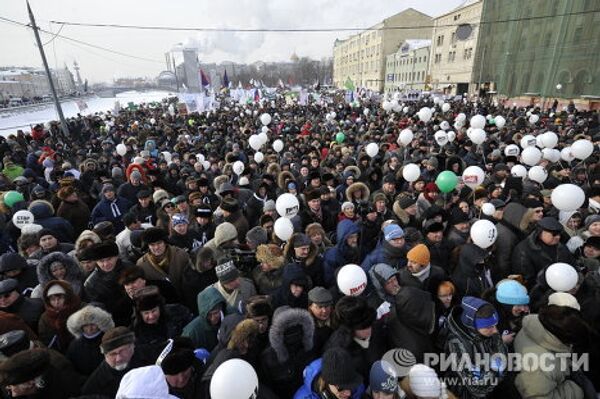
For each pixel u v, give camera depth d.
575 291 3.18
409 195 5.47
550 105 28.27
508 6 34.31
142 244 4.07
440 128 13.12
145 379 1.82
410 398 2.25
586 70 25.61
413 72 59.81
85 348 2.63
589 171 6.80
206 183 6.66
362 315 2.42
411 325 2.58
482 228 3.51
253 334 2.41
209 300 2.87
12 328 2.80
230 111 25.33
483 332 2.34
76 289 3.36
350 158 8.98
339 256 3.90
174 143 14.55
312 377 2.22
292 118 21.62
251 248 4.13
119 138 16.03
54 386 2.33
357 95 35.56
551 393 2.25
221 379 1.77
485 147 9.84
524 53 32.28
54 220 5.04
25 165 10.65
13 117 23.81
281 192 6.63
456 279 3.66
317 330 2.71
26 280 3.61
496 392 2.51
